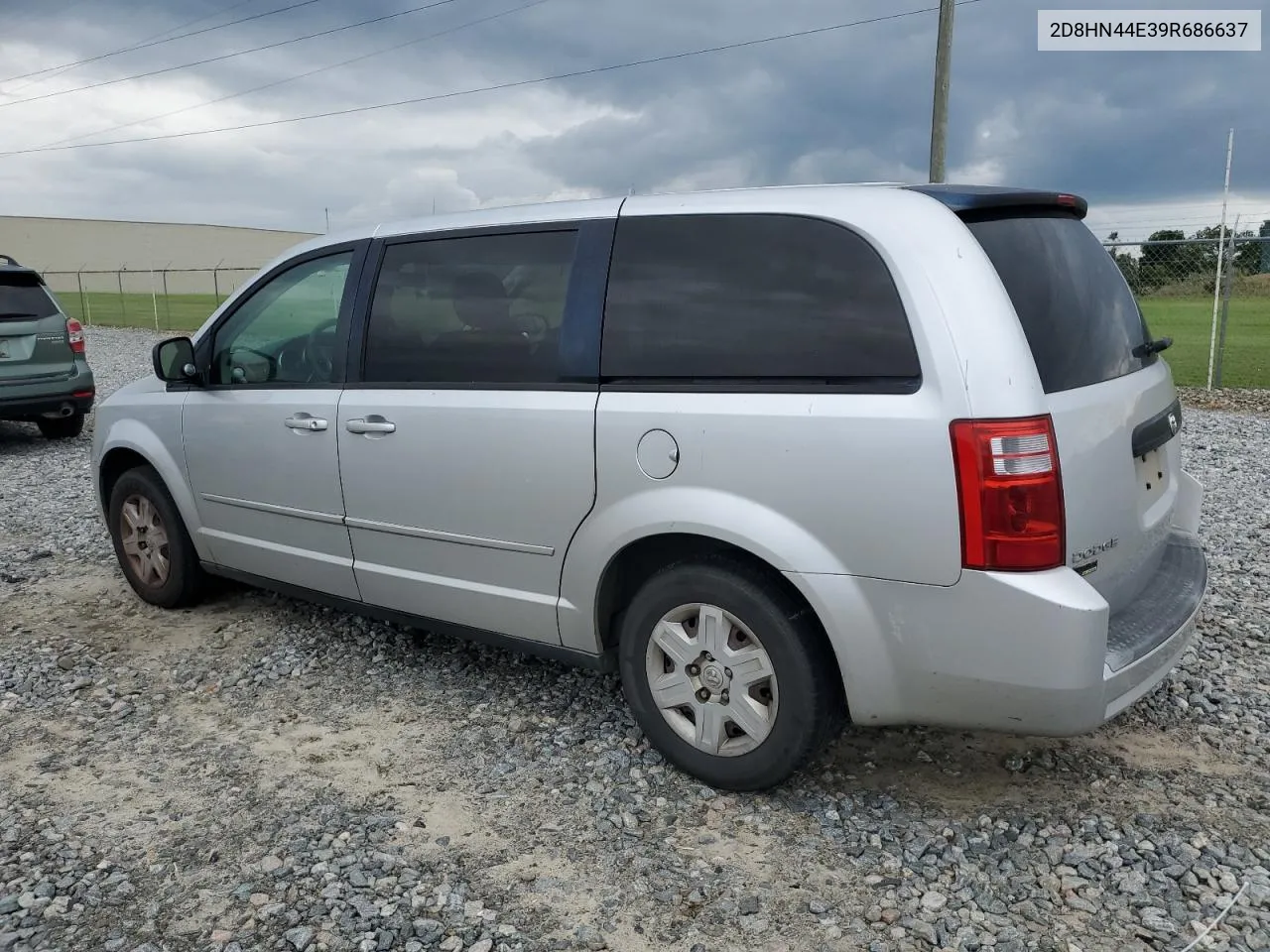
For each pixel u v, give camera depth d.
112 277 80.75
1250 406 11.23
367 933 2.59
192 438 4.67
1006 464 2.60
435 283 3.79
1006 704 2.72
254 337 4.45
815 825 3.05
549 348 3.42
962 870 2.81
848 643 2.85
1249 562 5.41
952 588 2.68
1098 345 3.06
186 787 3.37
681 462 3.06
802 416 2.85
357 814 3.17
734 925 2.60
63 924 2.65
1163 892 2.68
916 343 2.72
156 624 4.96
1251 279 13.98
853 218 2.90
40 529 6.90
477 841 3.01
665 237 3.25
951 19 15.12
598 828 3.05
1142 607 3.09
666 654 3.28
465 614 3.80
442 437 3.66
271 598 5.30
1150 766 3.36
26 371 9.62
